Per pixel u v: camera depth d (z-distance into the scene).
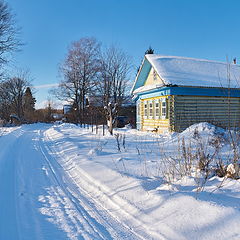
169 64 16.84
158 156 7.64
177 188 4.17
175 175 5.13
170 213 3.34
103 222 3.48
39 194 4.70
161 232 3.00
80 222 3.48
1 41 22.27
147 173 5.55
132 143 11.23
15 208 3.95
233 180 4.25
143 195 4.13
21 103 46.19
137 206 3.80
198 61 18.83
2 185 5.11
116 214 3.76
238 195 3.62
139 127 19.83
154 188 4.49
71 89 37.28
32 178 5.85
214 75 16.78
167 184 4.43
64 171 6.70
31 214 3.74
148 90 16.38
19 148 11.04
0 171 6.25
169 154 7.84
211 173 4.82
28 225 3.37
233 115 15.77
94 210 3.93
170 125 14.64
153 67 16.47
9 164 7.27
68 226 3.35
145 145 10.32
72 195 4.68
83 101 36.12
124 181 5.00
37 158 8.61
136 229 3.23
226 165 5.09
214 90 15.38
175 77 14.84
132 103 34.06
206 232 2.76
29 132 22.30
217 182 4.36
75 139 13.46
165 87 14.85
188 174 4.88
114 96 31.09
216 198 3.48
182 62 17.84
